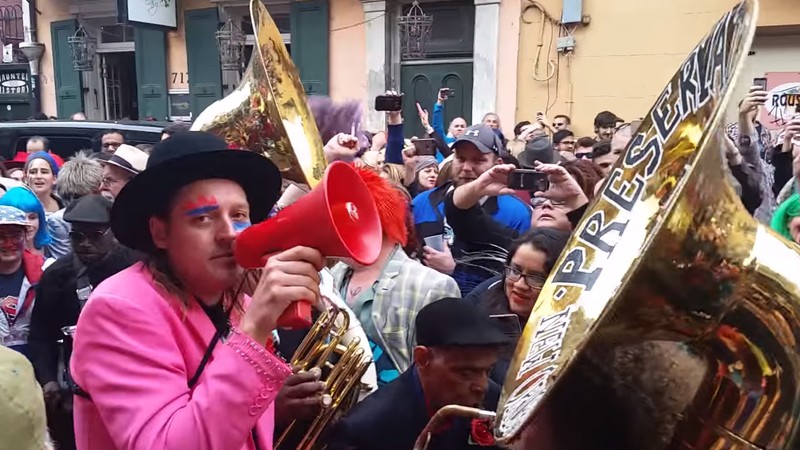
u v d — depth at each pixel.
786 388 0.95
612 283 0.96
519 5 7.48
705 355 0.99
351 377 1.78
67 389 2.50
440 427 1.60
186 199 1.24
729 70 0.86
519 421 0.89
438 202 3.21
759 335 0.95
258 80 2.24
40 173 4.51
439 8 8.03
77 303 2.61
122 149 3.52
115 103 10.62
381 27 8.15
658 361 0.96
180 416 1.08
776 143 4.96
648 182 1.06
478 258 2.86
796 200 2.37
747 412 0.96
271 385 1.09
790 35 6.66
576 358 0.88
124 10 8.73
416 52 8.04
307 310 1.08
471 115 7.98
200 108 9.44
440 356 1.62
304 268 1.07
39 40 10.64
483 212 2.91
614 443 0.92
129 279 1.25
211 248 1.24
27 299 3.01
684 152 0.99
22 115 10.85
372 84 8.30
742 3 0.90
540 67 7.50
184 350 1.23
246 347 1.08
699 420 0.96
